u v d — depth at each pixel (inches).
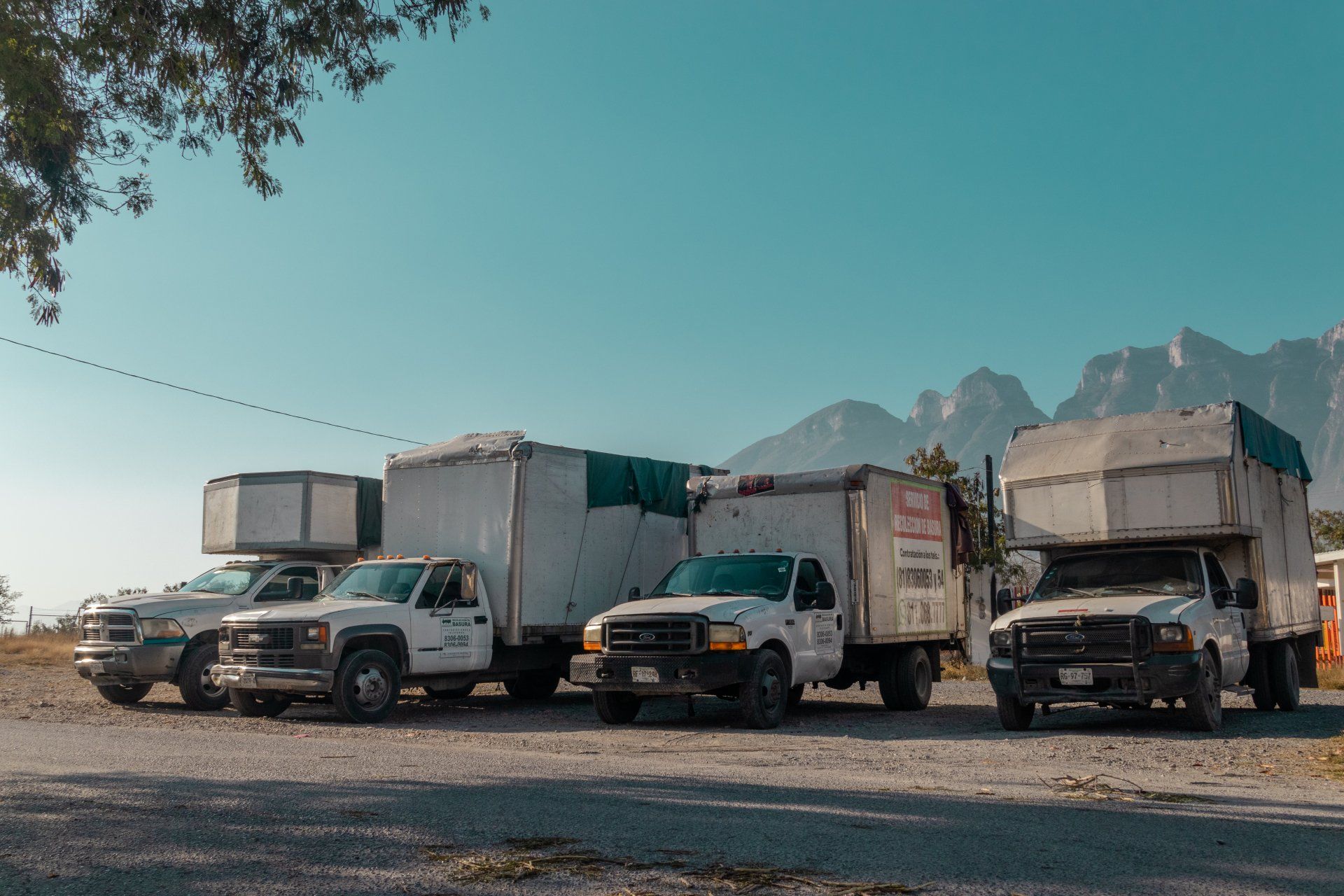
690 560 577.3
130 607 610.9
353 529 747.4
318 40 436.5
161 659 605.6
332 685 526.3
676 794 267.9
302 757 342.6
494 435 629.3
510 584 599.5
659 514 703.7
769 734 473.4
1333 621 1104.2
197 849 196.7
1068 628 470.6
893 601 602.9
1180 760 372.8
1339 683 792.3
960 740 444.5
